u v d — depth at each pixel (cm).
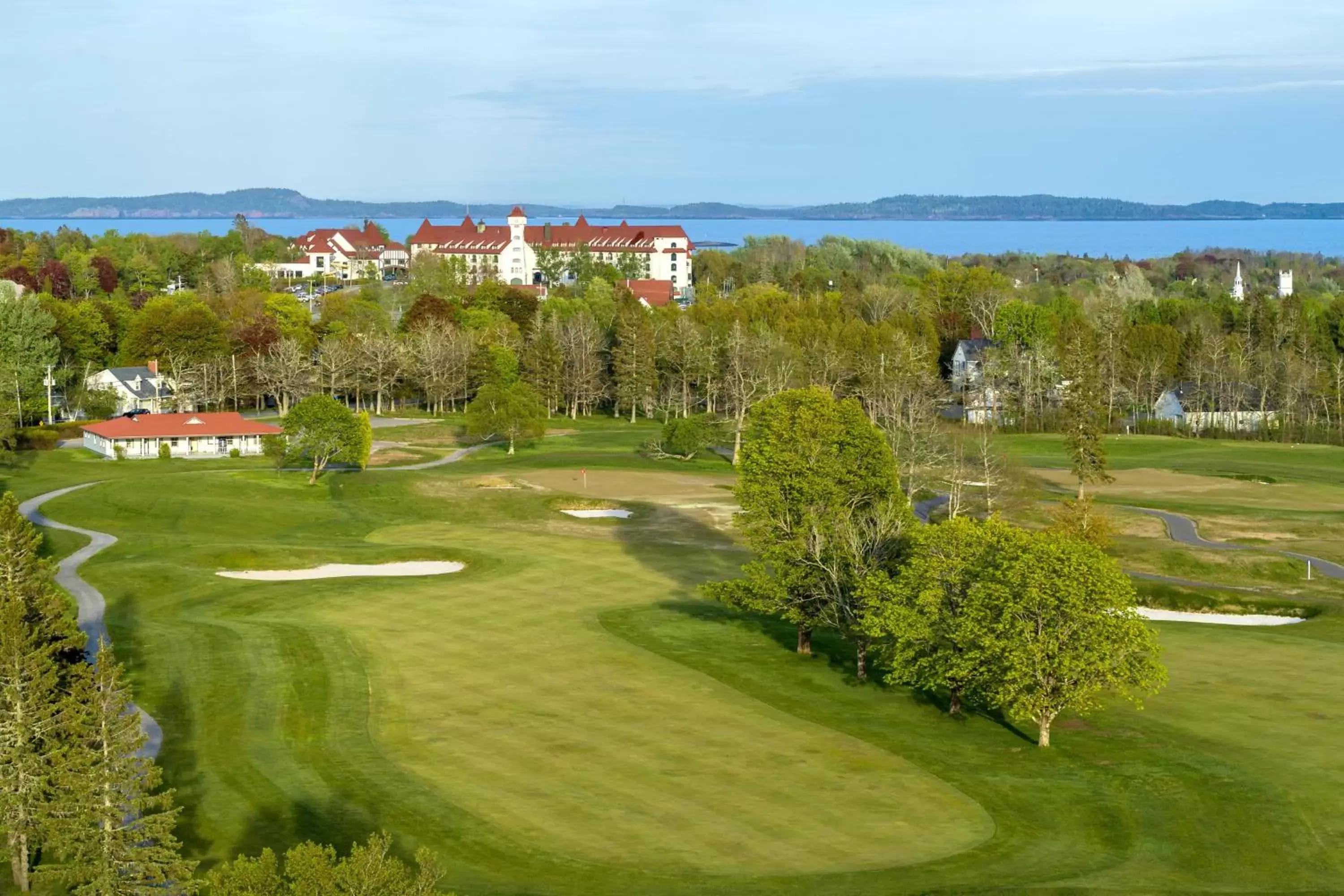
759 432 7719
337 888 3350
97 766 4562
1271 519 12350
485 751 5812
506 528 12044
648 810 5159
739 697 6675
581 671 7088
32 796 4678
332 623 8138
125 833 4534
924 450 12862
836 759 5784
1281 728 6228
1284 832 5025
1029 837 4966
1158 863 4741
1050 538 6456
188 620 8188
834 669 7325
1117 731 6203
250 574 9781
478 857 4684
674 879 4503
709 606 8844
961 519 6950
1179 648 7706
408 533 11656
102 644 4719
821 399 7556
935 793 5397
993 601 6106
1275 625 8794
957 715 6506
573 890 4403
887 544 7369
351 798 5228
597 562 10281
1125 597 6081
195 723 6188
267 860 3447
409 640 7712
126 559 9981
